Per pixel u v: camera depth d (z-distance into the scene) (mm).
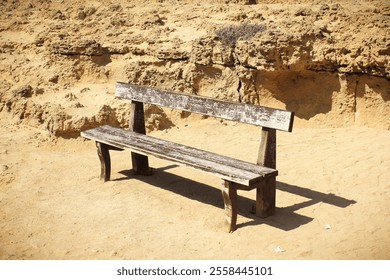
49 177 7500
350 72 8859
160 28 12102
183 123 9633
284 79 9391
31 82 10906
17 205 6625
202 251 5406
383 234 5617
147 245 5562
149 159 8328
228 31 10102
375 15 9406
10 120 9820
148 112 9422
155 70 10367
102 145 7172
